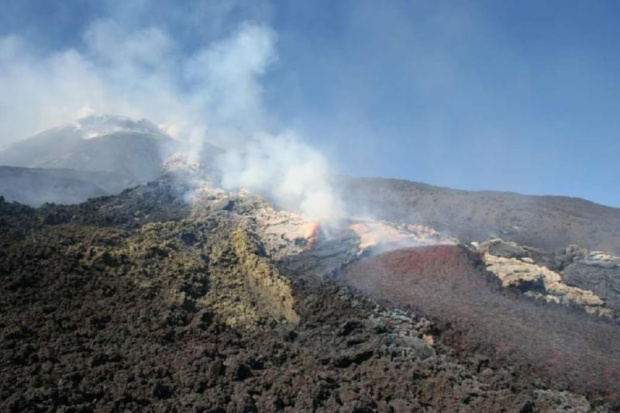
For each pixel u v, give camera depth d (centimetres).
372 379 2486
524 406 2275
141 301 2858
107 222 3809
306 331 2875
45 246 3122
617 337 3083
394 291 3350
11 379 2112
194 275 3219
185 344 2614
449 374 2514
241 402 2205
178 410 2128
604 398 2488
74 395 2081
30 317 2523
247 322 2938
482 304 3284
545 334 3005
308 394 2294
